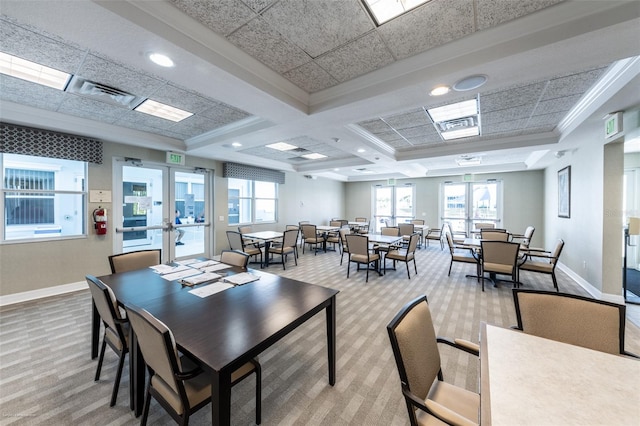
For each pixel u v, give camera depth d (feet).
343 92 8.61
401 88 7.43
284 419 5.14
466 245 14.90
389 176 31.14
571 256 15.33
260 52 6.82
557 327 4.63
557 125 12.59
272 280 7.28
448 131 13.76
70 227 12.76
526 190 24.36
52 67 7.28
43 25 4.85
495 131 13.69
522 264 12.73
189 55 5.83
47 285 11.97
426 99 8.16
